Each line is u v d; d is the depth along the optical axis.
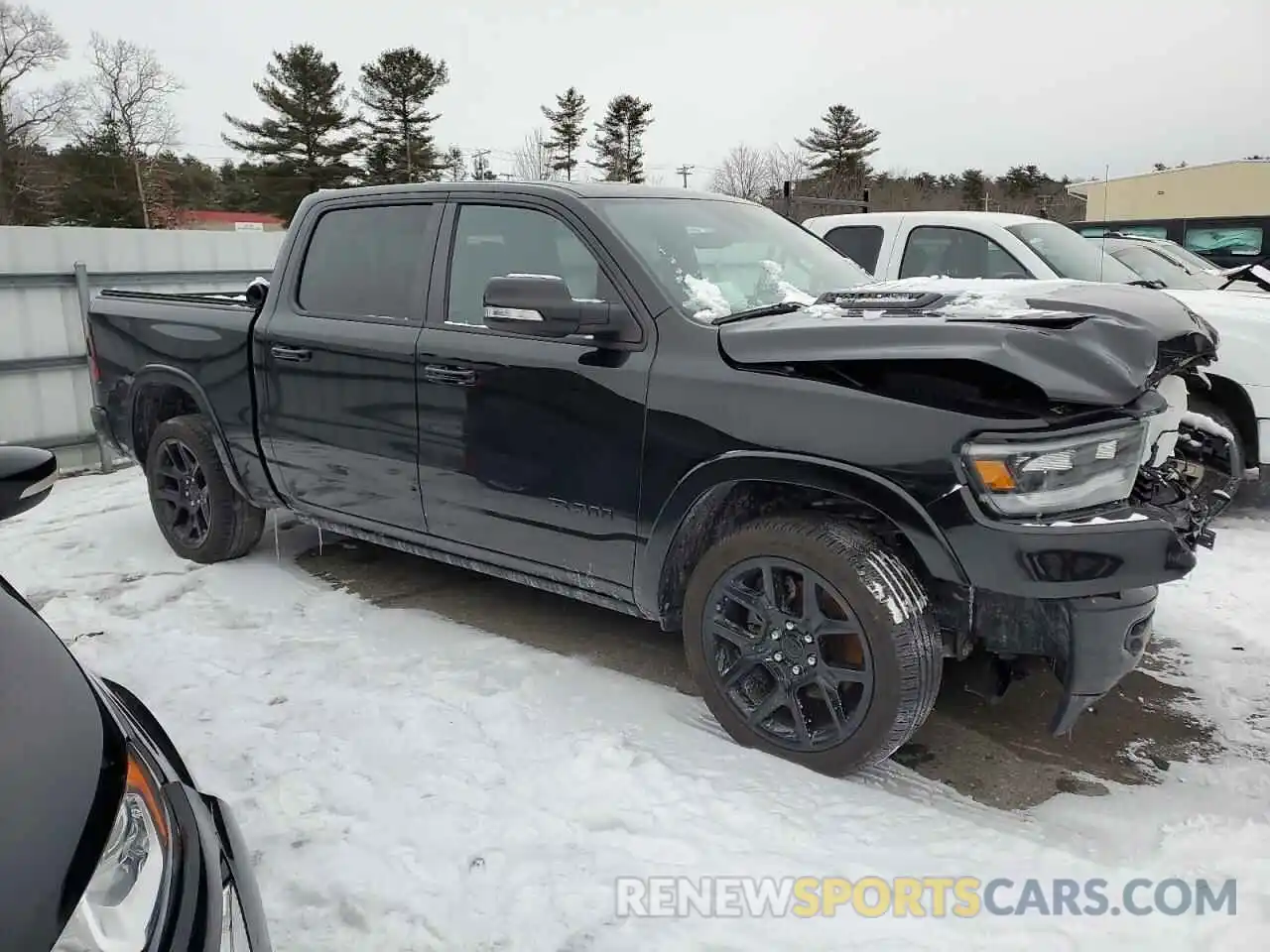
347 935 2.43
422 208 4.01
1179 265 8.39
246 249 9.23
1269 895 2.48
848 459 2.80
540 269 3.61
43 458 2.48
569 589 3.68
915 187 49.31
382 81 48.38
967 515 2.65
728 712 3.21
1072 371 2.60
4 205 46.84
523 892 2.54
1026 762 3.18
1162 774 3.10
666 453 3.17
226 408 4.69
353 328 4.09
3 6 46.91
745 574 3.11
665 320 3.24
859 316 2.98
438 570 5.00
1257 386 5.21
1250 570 4.79
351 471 4.21
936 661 2.85
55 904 1.39
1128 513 2.70
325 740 3.31
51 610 4.52
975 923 2.41
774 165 54.41
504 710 3.46
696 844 2.72
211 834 1.83
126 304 5.21
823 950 2.33
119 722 1.84
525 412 3.52
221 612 4.46
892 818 2.82
